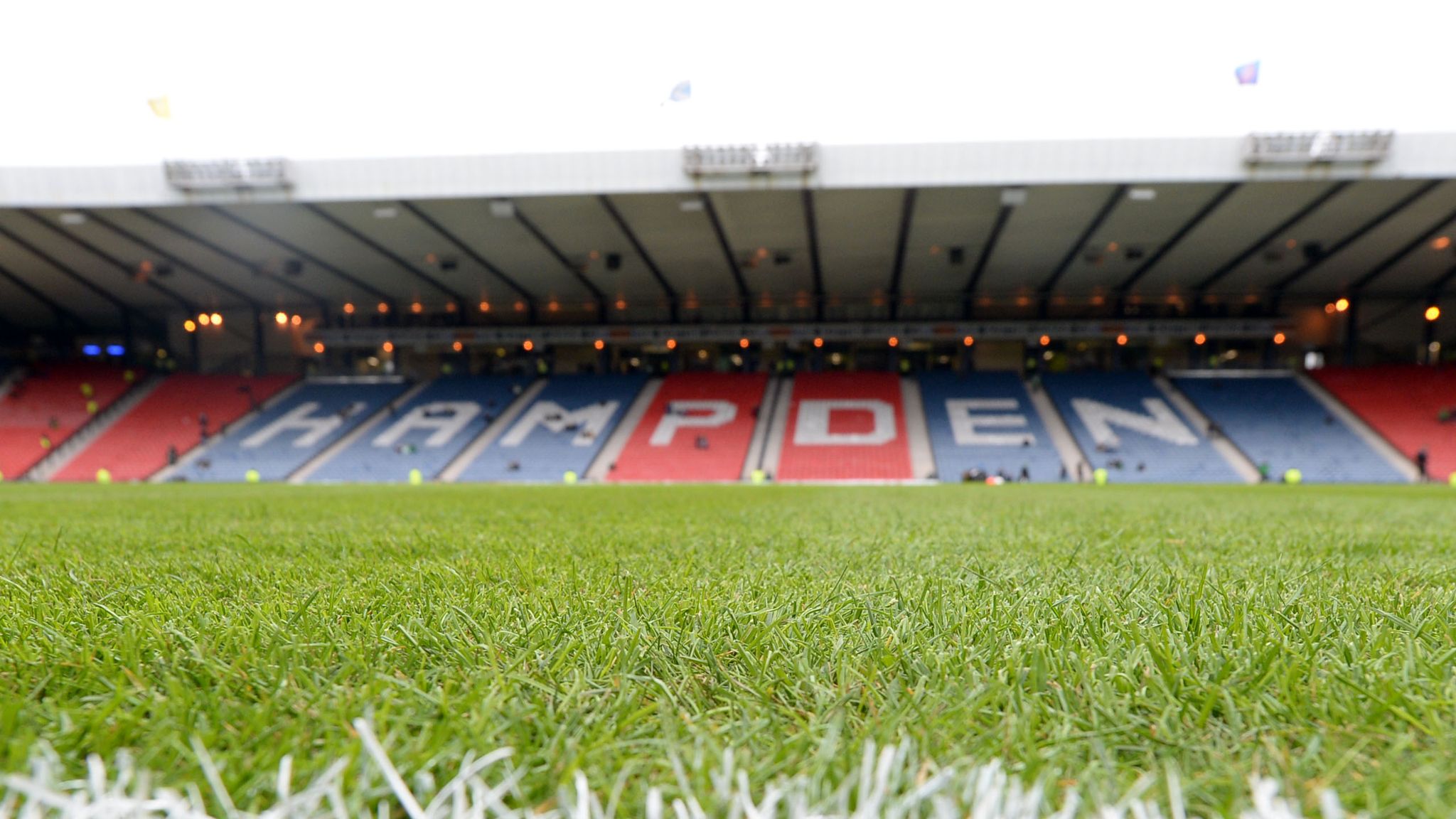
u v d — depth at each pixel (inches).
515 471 1095.6
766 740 25.3
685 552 94.7
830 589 59.6
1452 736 24.1
